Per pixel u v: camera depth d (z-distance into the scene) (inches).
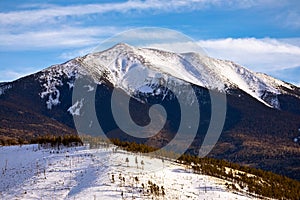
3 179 3619.6
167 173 3718.0
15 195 3257.9
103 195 3117.6
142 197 3129.9
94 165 3661.4
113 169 3550.7
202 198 3326.8
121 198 3085.6
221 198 3376.0
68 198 3129.9
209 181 3722.9
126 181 3358.8
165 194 3253.0
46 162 3818.9
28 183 3435.0
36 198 3189.0
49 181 3432.6
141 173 3567.9
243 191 3767.2
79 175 3503.9
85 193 3161.9
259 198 3693.4
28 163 3870.6
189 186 3531.0
